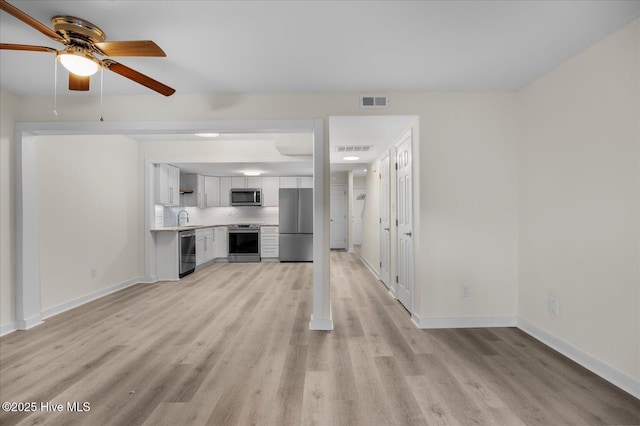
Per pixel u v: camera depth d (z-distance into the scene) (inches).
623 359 83.0
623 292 82.9
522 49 94.1
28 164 131.3
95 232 173.2
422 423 69.9
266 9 74.8
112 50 75.7
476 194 128.3
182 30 83.4
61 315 144.1
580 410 73.8
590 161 92.4
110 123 129.0
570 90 99.8
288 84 120.3
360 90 126.5
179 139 208.5
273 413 73.5
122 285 194.1
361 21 80.1
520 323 126.3
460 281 128.3
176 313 146.3
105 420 71.2
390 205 183.3
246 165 238.4
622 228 83.0
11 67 105.0
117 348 108.7
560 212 104.4
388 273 189.9
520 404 76.3
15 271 128.3
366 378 88.7
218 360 99.7
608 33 85.6
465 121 128.0
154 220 218.7
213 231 288.7
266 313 146.2
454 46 92.6
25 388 84.3
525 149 122.8
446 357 101.2
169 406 76.3
